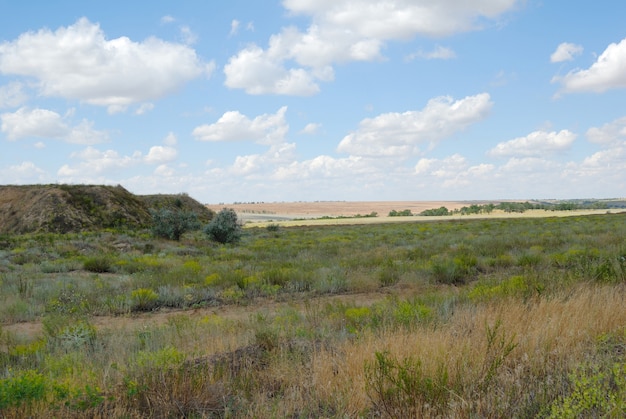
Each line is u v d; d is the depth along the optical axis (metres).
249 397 4.89
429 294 11.45
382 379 4.46
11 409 4.34
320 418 4.27
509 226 48.09
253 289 15.23
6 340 9.49
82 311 12.61
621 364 4.23
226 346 7.07
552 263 17.50
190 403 4.70
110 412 4.48
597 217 61.38
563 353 5.08
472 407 3.98
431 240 31.58
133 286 16.11
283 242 36.12
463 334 6.48
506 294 9.60
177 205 65.62
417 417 3.94
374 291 15.05
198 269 19.33
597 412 3.69
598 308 6.70
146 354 5.79
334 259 22.06
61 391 4.68
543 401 3.86
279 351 6.34
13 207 49.56
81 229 45.25
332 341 6.89
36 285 16.41
